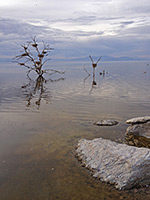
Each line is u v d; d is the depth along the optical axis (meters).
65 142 2.72
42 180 1.88
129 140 2.80
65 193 1.69
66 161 2.20
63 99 6.19
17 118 4.02
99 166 1.97
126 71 19.81
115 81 11.26
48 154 2.38
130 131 2.97
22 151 2.47
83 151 2.30
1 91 7.83
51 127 3.41
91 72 19.41
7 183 1.84
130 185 1.72
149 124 2.94
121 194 1.66
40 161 2.22
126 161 1.88
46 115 4.26
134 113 4.38
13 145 2.65
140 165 1.81
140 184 1.75
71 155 2.34
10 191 1.73
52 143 2.70
